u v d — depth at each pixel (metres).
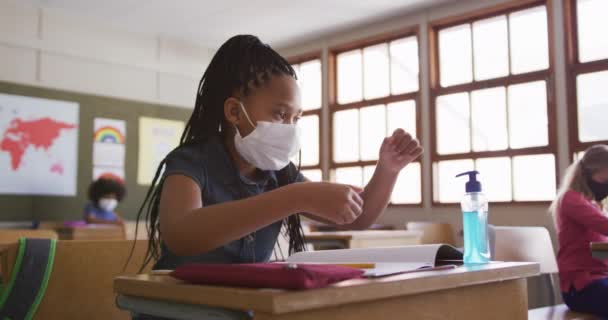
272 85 1.02
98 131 6.45
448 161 5.80
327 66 6.97
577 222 2.49
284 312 0.57
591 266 2.43
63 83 6.29
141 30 6.91
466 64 5.78
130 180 6.65
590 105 4.92
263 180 1.11
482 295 0.84
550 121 5.11
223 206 0.79
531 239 2.53
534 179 5.18
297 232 1.19
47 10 6.22
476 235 0.95
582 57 5.04
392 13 6.26
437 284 0.73
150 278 0.76
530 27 5.34
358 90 6.70
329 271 0.65
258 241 1.05
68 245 1.30
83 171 6.29
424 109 6.00
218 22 6.64
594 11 4.99
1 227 5.70
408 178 6.14
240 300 0.59
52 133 6.11
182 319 0.69
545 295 2.87
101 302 1.33
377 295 0.65
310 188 0.76
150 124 6.91
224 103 1.04
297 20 6.52
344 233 4.05
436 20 6.00
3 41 5.91
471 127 5.64
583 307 2.38
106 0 5.98
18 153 5.86
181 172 0.93
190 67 7.39
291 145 1.01
